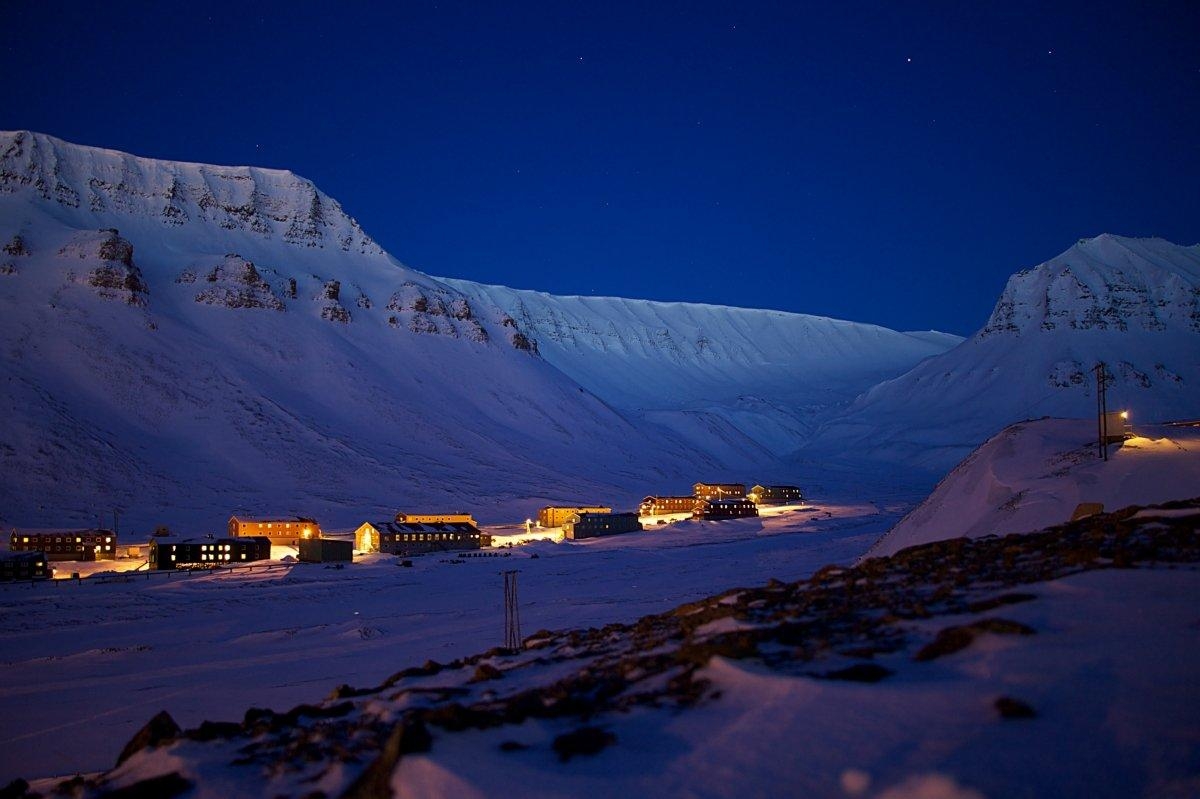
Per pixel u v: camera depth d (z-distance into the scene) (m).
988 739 5.44
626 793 5.46
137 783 7.16
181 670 36.75
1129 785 4.88
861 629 8.27
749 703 6.64
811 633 8.40
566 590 57.88
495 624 44.19
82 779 8.27
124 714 28.86
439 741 6.26
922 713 5.91
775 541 87.75
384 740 7.54
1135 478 28.16
